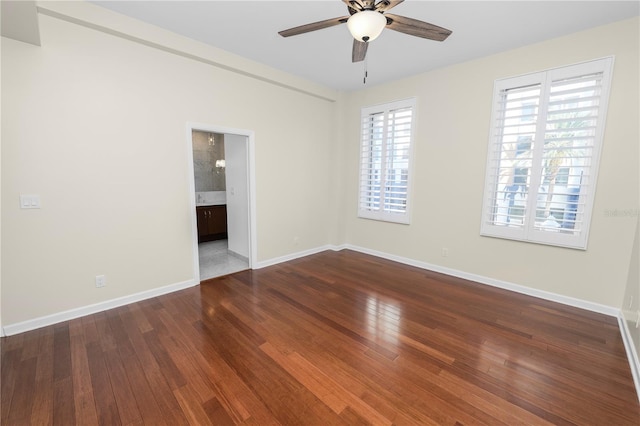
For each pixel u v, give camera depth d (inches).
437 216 151.4
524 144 120.6
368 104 176.9
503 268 131.1
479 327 97.6
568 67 107.6
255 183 152.9
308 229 184.7
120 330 94.0
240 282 137.9
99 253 105.0
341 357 81.0
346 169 195.0
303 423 59.6
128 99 106.3
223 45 120.7
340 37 111.8
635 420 60.4
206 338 90.0
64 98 93.4
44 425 58.7
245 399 65.9
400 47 118.7
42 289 94.7
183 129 121.9
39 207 91.9
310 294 124.3
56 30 90.1
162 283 122.4
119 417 60.9
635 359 75.9
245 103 142.1
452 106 140.3
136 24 101.5
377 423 59.6
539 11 91.5
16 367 75.4
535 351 84.2
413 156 157.6
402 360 79.8
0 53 82.4
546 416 61.4
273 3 90.4
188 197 126.4
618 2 86.0
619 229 102.3
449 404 64.6
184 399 65.8
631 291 92.4
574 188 109.9
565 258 114.5
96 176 101.8
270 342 88.2
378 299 119.4
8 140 85.4
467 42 113.9
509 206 126.7
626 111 98.3
